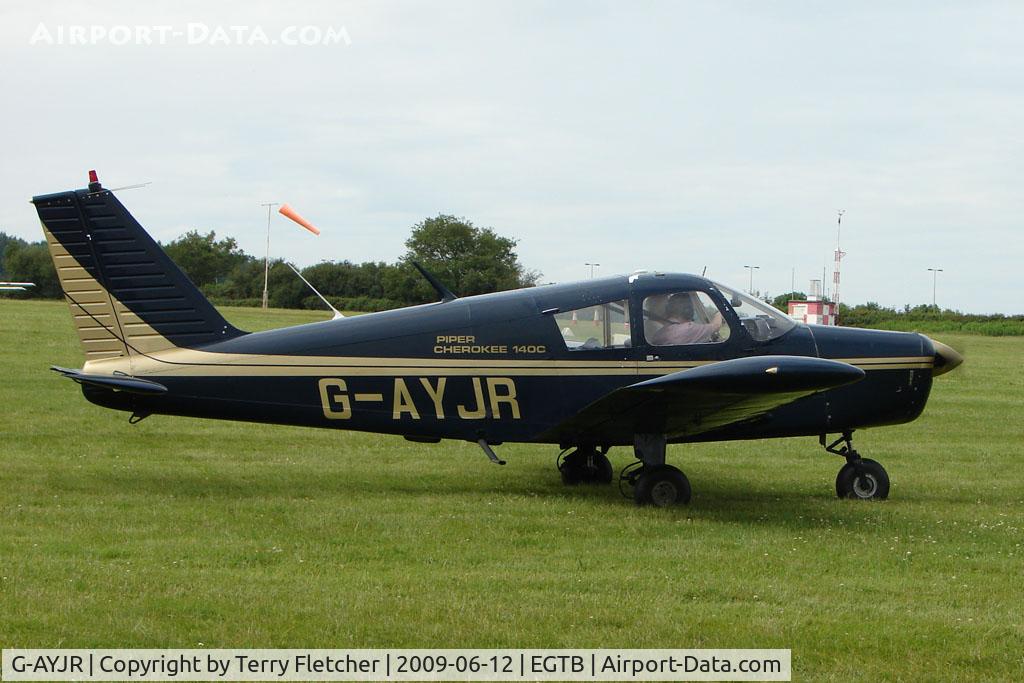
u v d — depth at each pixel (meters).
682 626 8.30
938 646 8.00
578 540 11.30
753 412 13.05
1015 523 12.86
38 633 7.75
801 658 7.75
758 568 10.22
